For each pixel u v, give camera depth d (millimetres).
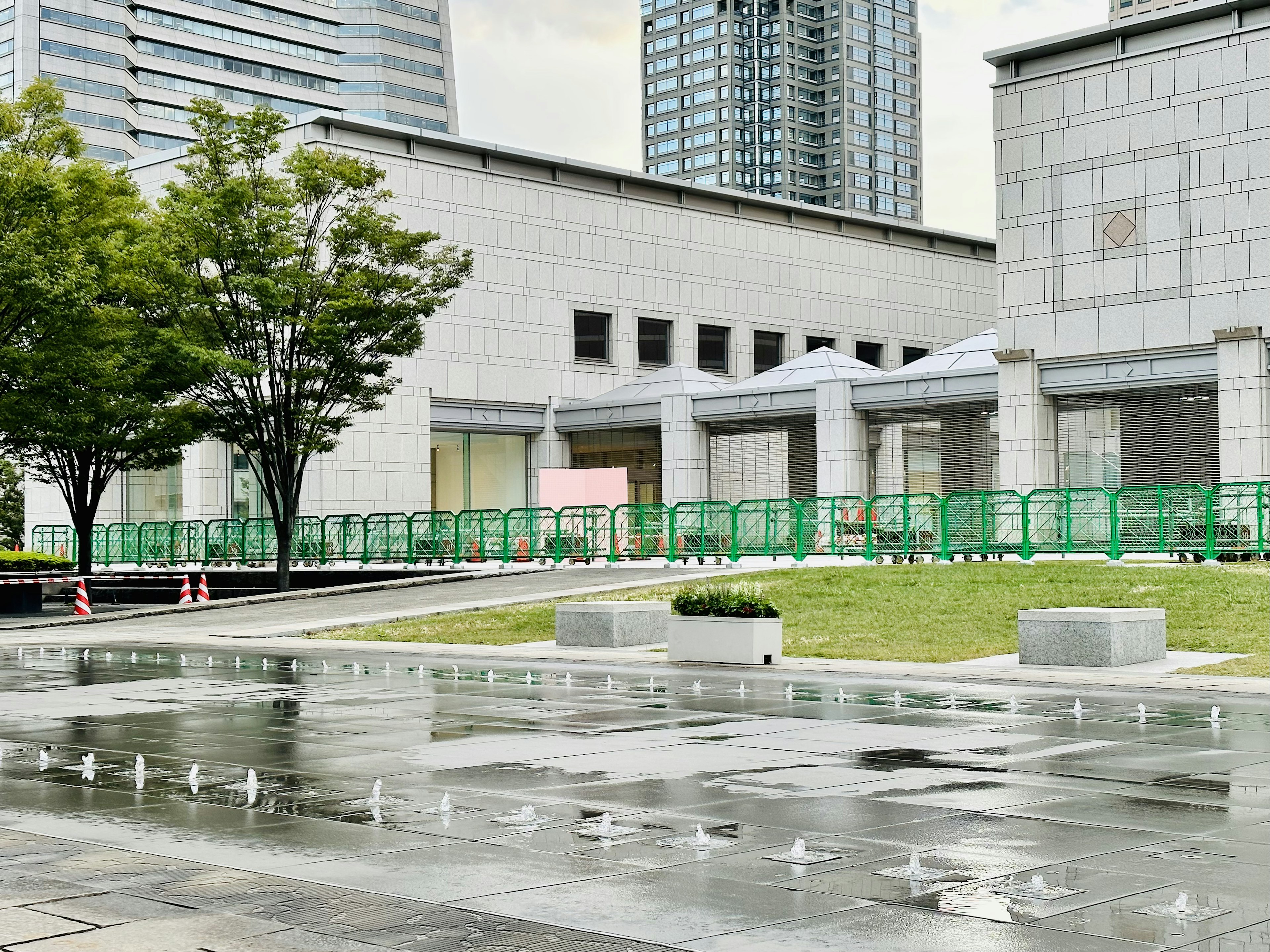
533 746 13484
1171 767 11828
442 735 14297
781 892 7699
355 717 15961
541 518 46969
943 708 16375
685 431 61188
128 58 133375
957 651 23859
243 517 62438
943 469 57906
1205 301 45406
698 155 193125
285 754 13125
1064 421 49781
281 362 45406
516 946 6770
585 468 66750
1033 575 31734
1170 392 47250
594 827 9508
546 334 66250
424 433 61406
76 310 37562
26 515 72500
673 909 7379
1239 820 9570
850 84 192500
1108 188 47656
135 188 47938
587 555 45906
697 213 72438
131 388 42094
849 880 7961
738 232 74062
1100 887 7734
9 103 42625
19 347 39406
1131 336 46969
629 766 12180
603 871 8258
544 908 7430
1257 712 15727
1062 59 49000
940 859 8453
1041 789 10805
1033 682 19344
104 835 9492
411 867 8398
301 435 46188
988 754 12695
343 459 58750
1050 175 48969
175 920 7281
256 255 43031
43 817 10156
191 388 45094
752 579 34938
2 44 127562
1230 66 45156
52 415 39531
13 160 38750
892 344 80500
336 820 9859
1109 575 30969
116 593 50781
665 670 21891
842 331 78000
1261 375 43875
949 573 32969
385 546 51188
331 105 148000
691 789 10938
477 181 64188
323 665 23656
